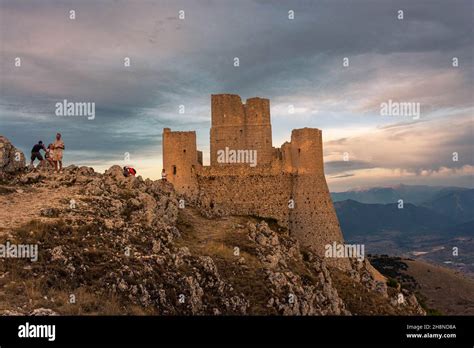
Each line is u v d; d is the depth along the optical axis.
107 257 39.06
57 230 40.78
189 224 63.38
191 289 40.75
